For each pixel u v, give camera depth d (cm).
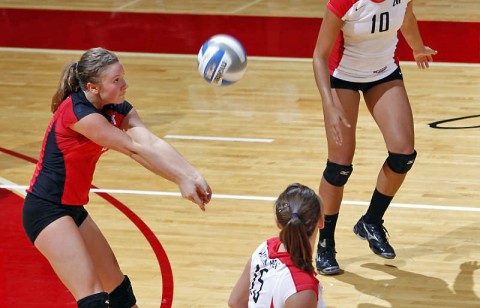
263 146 2258
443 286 1528
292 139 2309
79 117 1124
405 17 1572
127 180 2056
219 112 2544
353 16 1427
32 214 1170
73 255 1151
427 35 3309
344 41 1488
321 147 2245
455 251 1662
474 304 1465
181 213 1862
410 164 1502
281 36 3369
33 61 3098
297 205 998
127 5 3953
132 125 1204
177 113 2541
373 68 1495
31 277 1581
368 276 1573
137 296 1509
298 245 975
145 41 3353
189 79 2883
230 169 2106
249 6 3894
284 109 2558
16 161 2192
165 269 1612
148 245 1716
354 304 1473
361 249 1684
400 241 1709
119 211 1877
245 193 1961
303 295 961
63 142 1150
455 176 2028
